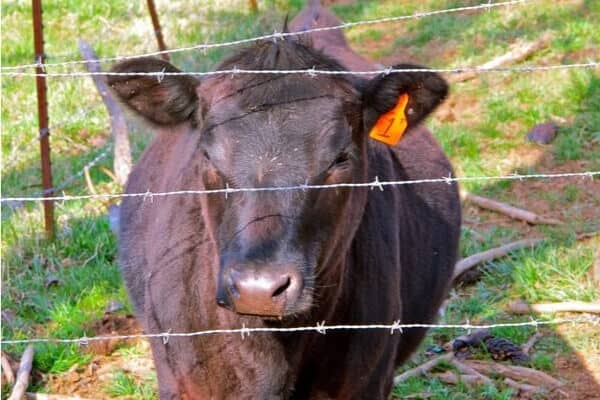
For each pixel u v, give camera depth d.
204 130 4.07
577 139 9.27
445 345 6.61
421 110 4.52
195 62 11.42
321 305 4.21
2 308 7.00
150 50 11.98
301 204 3.86
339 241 4.11
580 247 7.56
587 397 6.05
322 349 4.38
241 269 3.66
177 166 4.75
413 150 5.64
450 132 9.38
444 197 5.79
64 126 9.80
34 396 6.05
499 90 10.30
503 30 11.76
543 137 9.38
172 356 4.52
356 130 4.19
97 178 8.91
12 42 12.14
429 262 5.42
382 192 4.79
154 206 4.95
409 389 6.12
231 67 4.21
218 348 4.34
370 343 4.51
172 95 4.38
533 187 8.70
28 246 7.74
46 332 6.80
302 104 4.00
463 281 7.33
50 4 13.48
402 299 5.02
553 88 10.13
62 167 9.12
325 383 4.47
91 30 12.76
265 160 3.89
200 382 4.44
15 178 8.88
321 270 4.01
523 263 7.34
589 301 6.98
